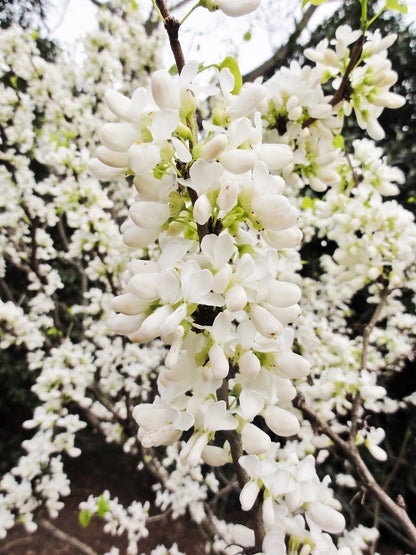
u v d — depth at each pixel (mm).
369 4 566
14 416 720
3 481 336
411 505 470
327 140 199
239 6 108
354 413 233
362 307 484
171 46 108
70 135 338
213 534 374
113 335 445
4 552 512
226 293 94
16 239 403
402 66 562
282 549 107
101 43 428
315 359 283
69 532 539
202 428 104
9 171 388
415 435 445
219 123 98
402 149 530
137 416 106
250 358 100
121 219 525
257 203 97
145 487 604
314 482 125
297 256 285
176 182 96
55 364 365
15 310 354
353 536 259
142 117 91
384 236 247
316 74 195
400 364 376
